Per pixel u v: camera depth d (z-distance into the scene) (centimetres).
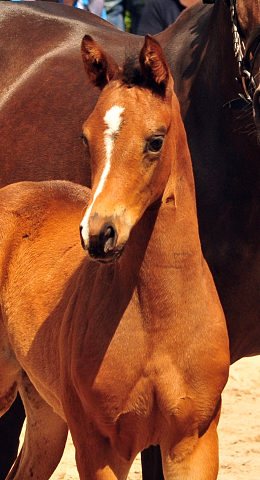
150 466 712
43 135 772
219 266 657
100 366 566
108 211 492
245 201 649
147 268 559
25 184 738
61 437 744
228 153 654
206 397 573
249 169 645
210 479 582
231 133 651
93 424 582
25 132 785
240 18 629
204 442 583
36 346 661
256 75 611
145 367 565
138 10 1377
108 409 571
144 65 523
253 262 654
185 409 571
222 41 654
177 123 558
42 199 720
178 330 563
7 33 875
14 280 703
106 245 491
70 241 683
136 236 558
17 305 690
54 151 761
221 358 576
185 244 562
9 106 816
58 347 632
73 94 773
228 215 654
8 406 741
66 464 903
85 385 573
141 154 508
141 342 564
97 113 518
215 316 579
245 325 673
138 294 563
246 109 636
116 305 571
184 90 689
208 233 658
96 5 1385
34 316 669
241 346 687
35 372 667
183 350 565
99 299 583
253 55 618
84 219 493
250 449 923
